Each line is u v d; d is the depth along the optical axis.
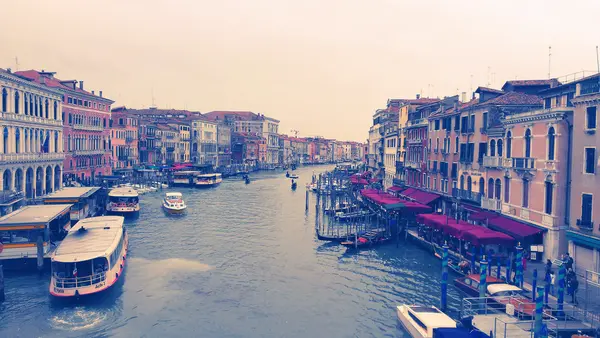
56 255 23.91
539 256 27.42
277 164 171.50
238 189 82.94
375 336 20.78
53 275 24.08
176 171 87.88
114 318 22.12
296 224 47.16
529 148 29.02
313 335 20.91
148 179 79.81
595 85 23.34
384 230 39.97
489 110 34.19
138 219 47.69
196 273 29.16
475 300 23.44
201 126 116.38
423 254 34.19
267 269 30.42
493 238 26.70
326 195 69.00
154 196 67.50
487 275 25.09
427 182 47.47
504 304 20.67
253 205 60.75
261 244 37.34
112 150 79.62
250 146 145.88
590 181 23.47
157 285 26.73
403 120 59.25
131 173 80.50
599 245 22.30
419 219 35.19
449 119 41.53
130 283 26.86
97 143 71.25
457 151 39.84
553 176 26.42
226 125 135.50
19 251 27.23
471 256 27.73
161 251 34.34
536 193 28.11
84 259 23.48
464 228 29.33
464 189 38.28
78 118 65.12
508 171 31.16
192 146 114.50
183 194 72.12
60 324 21.27
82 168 66.25
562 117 25.98
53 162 47.16
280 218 50.72
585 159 23.89
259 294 25.81
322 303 24.61
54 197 39.25
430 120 46.53
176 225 44.75
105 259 24.67
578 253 24.19
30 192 42.75
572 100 24.53
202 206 58.62
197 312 23.20
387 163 70.62
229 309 23.67
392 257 33.38
